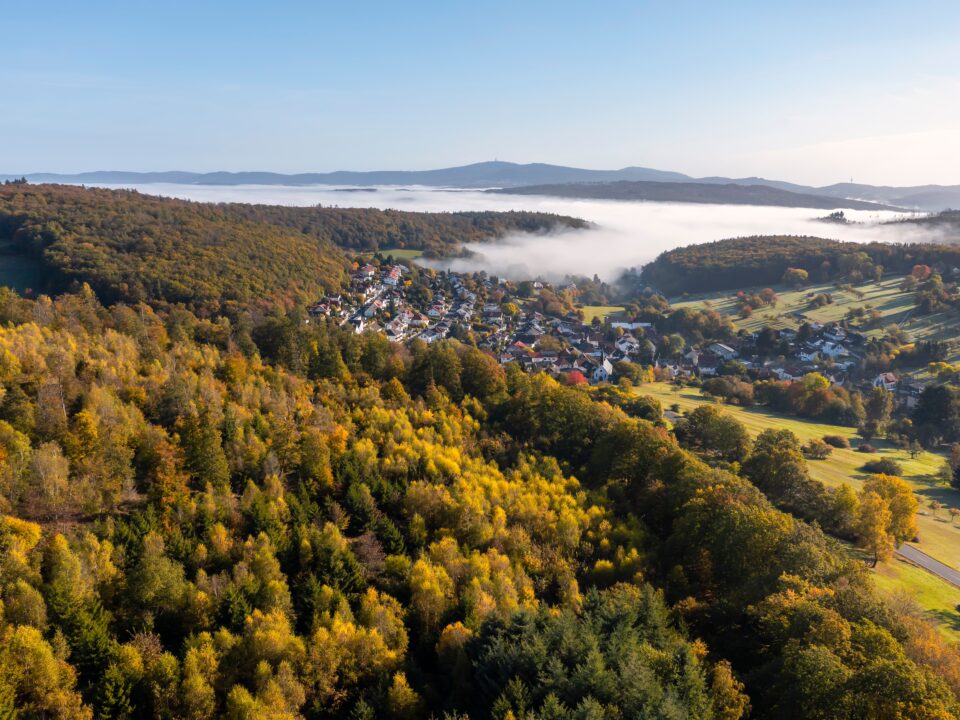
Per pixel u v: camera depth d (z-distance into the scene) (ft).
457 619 169.58
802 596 163.32
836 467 377.91
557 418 314.96
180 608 155.84
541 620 153.58
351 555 181.06
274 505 195.31
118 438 204.85
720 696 134.92
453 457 257.75
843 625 144.77
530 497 236.22
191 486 202.69
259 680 137.39
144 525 173.37
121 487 193.67
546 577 203.21
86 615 139.85
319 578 175.52
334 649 147.84
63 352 248.93
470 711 137.39
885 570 236.02
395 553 197.88
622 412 367.25
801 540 195.31
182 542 171.63
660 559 219.00
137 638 143.84
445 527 213.05
